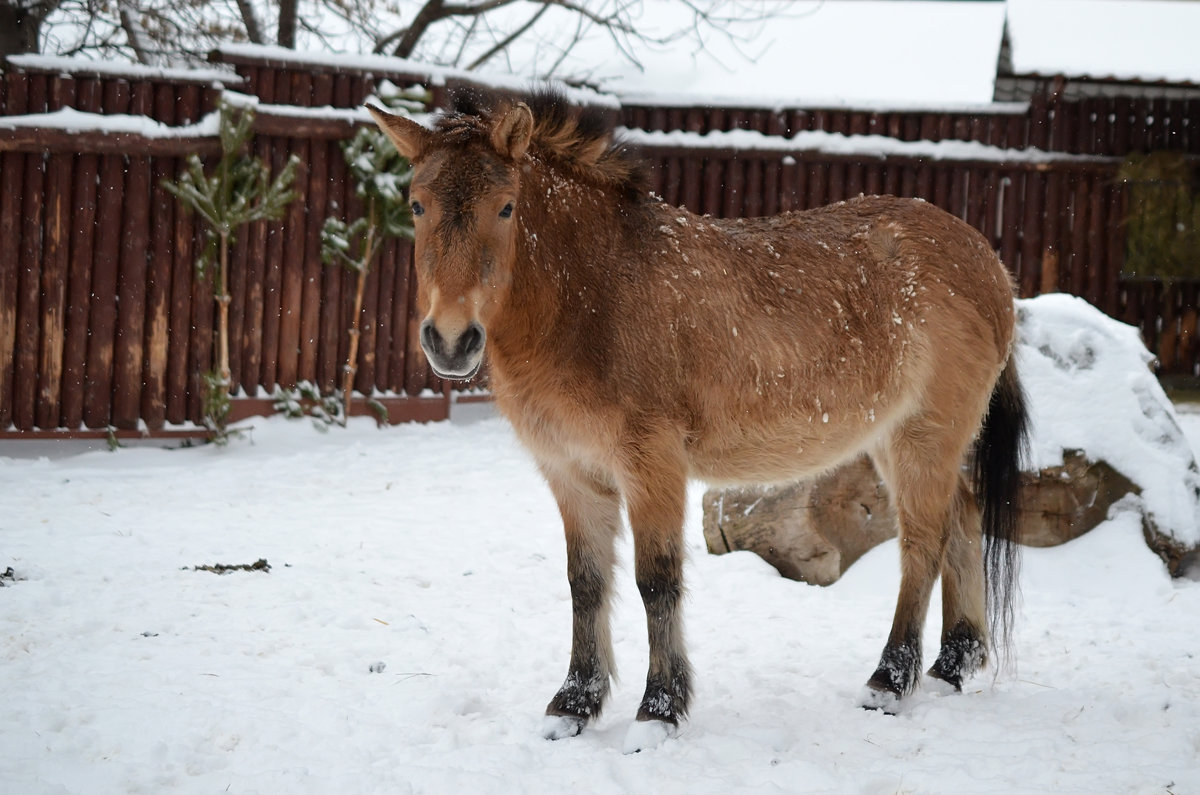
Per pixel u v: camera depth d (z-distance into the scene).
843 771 3.61
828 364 4.30
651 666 4.03
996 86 13.46
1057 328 6.98
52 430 9.41
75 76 9.39
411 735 3.94
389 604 5.66
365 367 10.85
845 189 12.38
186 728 3.95
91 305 9.52
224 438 9.70
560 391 4.00
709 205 12.26
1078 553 6.31
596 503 4.30
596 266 4.04
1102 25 13.16
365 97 10.65
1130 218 12.62
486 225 3.60
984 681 4.66
